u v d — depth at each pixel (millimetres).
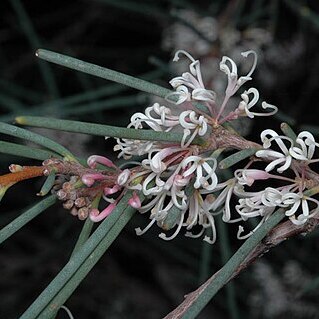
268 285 696
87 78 736
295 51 721
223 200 334
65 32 773
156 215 325
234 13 638
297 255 696
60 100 600
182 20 603
